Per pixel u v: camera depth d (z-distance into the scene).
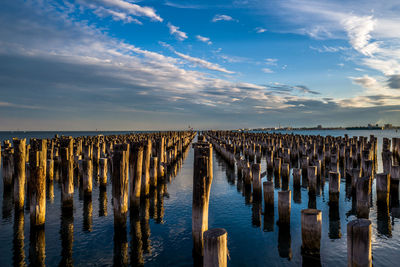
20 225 10.58
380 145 47.41
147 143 13.41
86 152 23.78
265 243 8.83
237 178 20.52
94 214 11.92
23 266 7.51
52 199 14.54
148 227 10.32
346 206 12.88
